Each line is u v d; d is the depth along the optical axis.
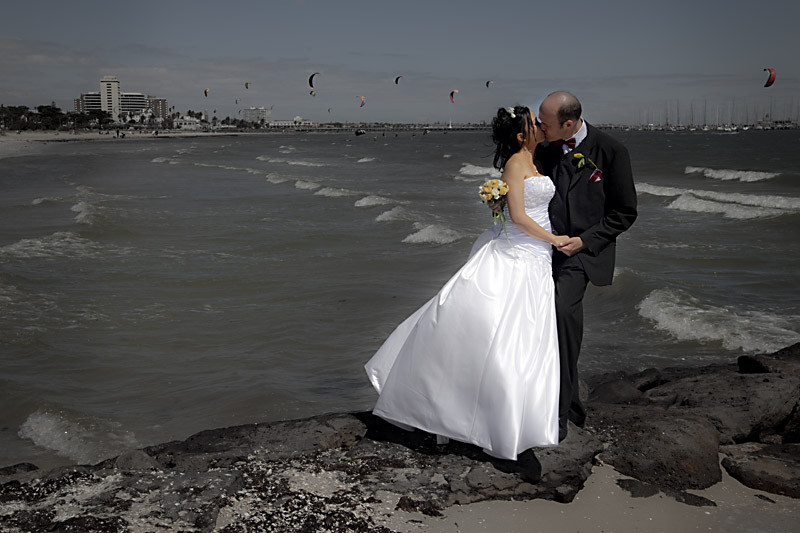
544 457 3.50
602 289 11.54
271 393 7.22
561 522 3.25
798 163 54.94
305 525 3.08
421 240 16.95
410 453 3.79
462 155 77.88
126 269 13.55
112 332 9.50
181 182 37.12
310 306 10.79
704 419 4.12
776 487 3.60
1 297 11.20
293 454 3.81
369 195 28.64
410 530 3.10
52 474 3.51
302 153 86.94
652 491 3.56
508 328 3.39
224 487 3.35
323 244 16.66
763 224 19.64
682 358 8.23
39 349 8.75
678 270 13.44
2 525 3.01
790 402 4.50
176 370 8.05
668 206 24.69
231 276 12.95
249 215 22.19
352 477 3.55
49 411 6.90
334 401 7.04
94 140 154.25
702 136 176.50
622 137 165.50
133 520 3.05
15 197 28.59
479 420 3.41
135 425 6.62
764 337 8.74
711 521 3.30
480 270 3.50
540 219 3.48
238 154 81.88
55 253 15.18
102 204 24.39
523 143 3.44
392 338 3.87
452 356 3.47
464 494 3.38
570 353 3.60
